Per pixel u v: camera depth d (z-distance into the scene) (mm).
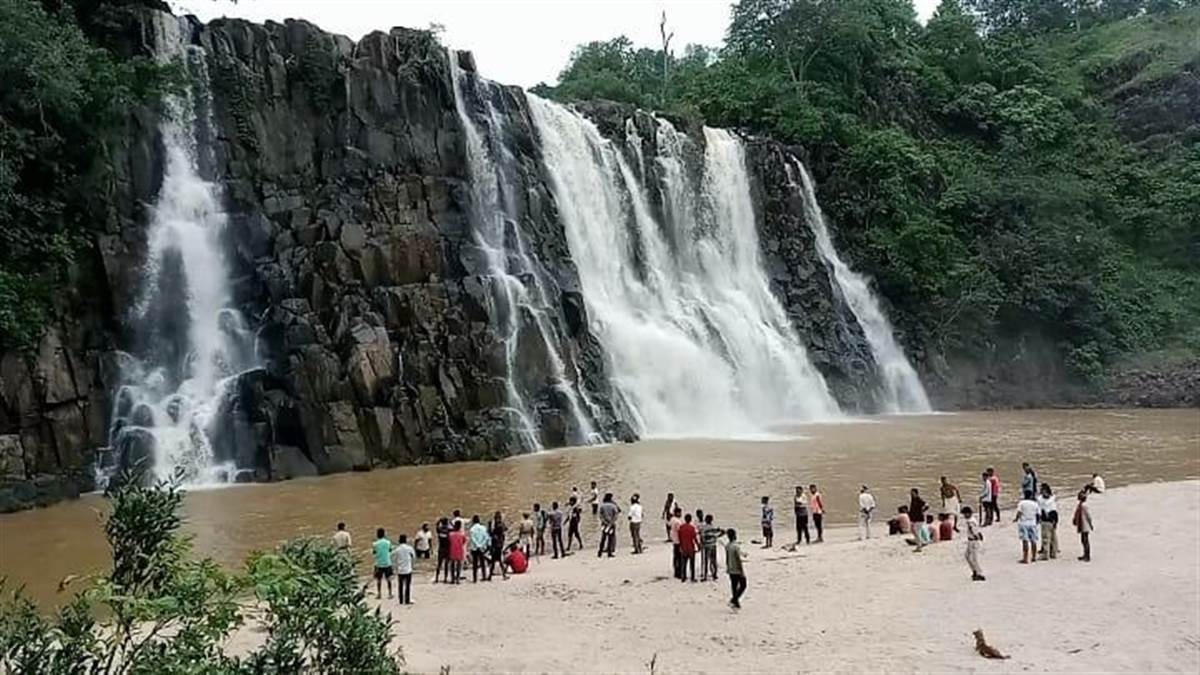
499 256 55125
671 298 67500
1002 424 61750
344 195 51750
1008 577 21688
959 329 79812
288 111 52188
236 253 48219
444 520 25109
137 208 45562
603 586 23031
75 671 8039
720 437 54688
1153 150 102438
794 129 83875
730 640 18188
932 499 34312
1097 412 71000
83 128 43406
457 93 58000
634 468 41906
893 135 86688
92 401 41406
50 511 35000
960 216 86438
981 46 109000
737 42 98500
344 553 11367
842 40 94812
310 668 9953
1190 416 66312
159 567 8938
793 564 24438
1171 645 16781
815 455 45812
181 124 48031
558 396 52094
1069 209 87188
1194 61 105500
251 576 9180
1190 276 89375
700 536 24500
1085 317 80562
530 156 61188
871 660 16547
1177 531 25422
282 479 41781
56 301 41375
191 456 42000
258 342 46062
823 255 80125
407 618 20641
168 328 45188
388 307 48625
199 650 8570
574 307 57469
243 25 51750
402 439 45562
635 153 69812
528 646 18266
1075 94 106188
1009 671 15727
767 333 70125
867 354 75250
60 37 41969
